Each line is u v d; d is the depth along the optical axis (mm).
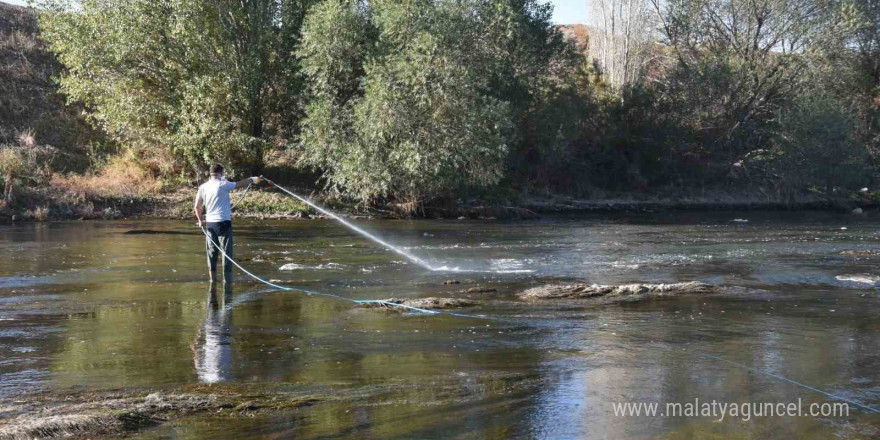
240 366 6199
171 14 29453
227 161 30672
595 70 48781
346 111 30062
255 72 30469
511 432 4629
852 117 41906
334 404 5160
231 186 11508
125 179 29719
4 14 40906
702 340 7340
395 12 29578
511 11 34750
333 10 29641
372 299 9812
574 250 17359
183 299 9688
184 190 30047
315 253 16125
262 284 11188
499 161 30922
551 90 40031
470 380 5816
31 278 11648
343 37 29797
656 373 6070
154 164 31375
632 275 12656
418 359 6496
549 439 4508
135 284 11078
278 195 30125
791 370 6199
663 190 42656
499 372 6062
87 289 10523
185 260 14328
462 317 8508
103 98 30406
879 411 5117
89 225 23234
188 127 29391
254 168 32438
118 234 20203
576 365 6309
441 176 30156
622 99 44156
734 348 6996
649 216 34062
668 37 46281
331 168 32000
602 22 48969
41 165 29719
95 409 4910
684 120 44500
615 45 47844
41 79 36594
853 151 41312
